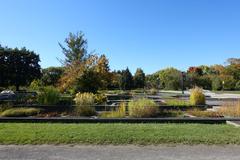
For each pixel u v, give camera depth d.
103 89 32.44
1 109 19.61
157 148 8.79
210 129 11.48
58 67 69.94
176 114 17.84
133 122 14.35
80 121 14.42
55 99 22.33
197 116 17.09
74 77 29.77
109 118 14.82
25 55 62.41
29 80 63.00
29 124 13.11
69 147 8.91
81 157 7.86
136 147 8.91
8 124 13.05
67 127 11.91
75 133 10.52
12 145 9.15
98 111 19.50
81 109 17.88
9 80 61.09
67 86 29.98
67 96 27.72
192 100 23.25
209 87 78.25
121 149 8.66
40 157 7.88
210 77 80.25
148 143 9.32
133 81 82.81
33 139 9.66
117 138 9.77
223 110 17.83
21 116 17.41
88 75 29.86
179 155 8.04
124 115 17.00
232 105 18.56
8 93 39.06
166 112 18.33
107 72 32.88
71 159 7.70
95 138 9.77
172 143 9.35
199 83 77.56
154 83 85.56
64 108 20.14
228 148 8.80
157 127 11.91
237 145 9.16
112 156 7.94
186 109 20.94
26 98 26.67
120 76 77.44
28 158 7.79
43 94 22.56
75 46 48.84
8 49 61.81
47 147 8.91
